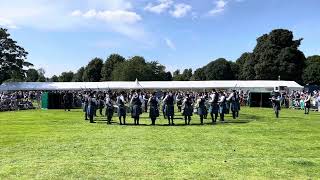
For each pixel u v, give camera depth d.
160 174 10.53
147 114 35.00
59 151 14.26
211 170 11.00
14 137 18.34
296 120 28.34
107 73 143.12
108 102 25.66
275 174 10.59
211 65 130.25
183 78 165.12
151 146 15.38
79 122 26.78
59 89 83.38
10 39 89.50
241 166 11.53
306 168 11.32
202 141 16.80
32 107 47.44
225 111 27.56
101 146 15.40
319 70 113.31
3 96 48.16
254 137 18.23
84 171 10.83
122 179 10.02
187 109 25.06
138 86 80.19
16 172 10.73
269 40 101.69
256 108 46.78
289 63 97.25
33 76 160.75
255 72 103.38
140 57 134.38
